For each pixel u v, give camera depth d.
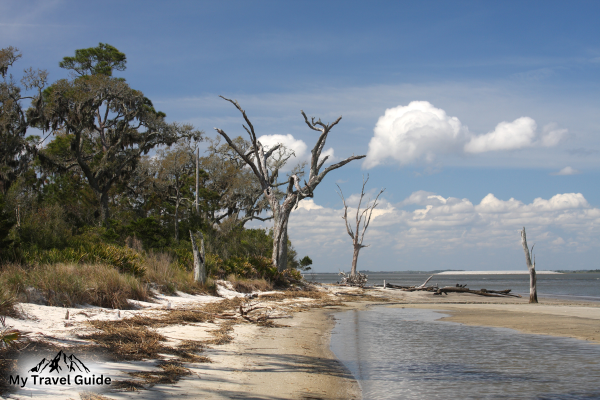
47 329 7.94
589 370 7.67
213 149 51.53
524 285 74.50
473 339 11.22
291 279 30.50
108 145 40.06
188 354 7.36
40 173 39.16
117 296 12.32
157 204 42.91
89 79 36.12
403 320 15.75
